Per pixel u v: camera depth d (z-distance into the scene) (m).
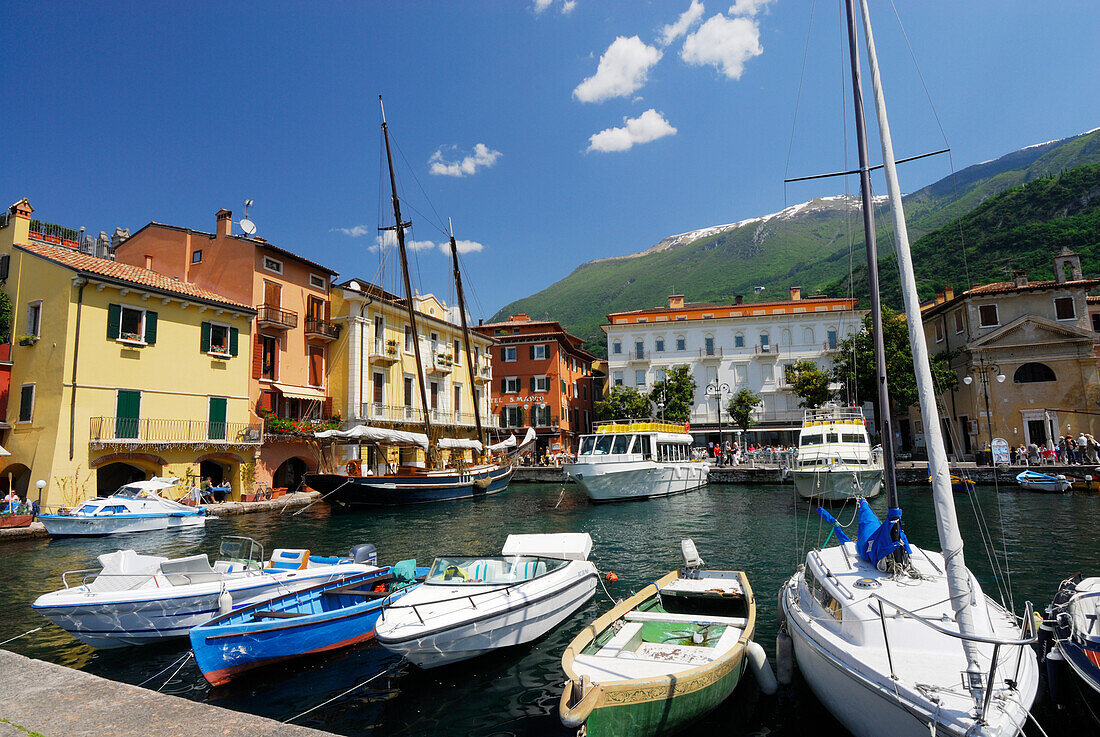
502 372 60.12
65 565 16.62
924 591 7.44
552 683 8.56
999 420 40.56
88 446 24.84
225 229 34.75
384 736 7.25
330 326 37.91
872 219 10.88
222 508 27.08
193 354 29.47
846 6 11.30
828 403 47.41
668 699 6.52
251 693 8.46
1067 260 43.12
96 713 5.19
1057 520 21.12
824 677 6.86
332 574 11.15
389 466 34.62
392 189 36.81
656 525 22.75
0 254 27.52
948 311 45.81
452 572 10.44
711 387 52.25
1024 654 6.56
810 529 20.81
